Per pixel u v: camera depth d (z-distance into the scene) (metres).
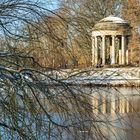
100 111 9.54
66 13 9.83
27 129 8.94
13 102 9.01
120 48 77.69
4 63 9.27
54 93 9.13
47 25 9.56
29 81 9.07
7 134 9.01
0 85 9.00
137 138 19.66
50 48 9.66
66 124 9.04
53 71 9.41
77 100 9.16
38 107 9.04
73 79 9.36
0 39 9.59
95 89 9.55
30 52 9.61
